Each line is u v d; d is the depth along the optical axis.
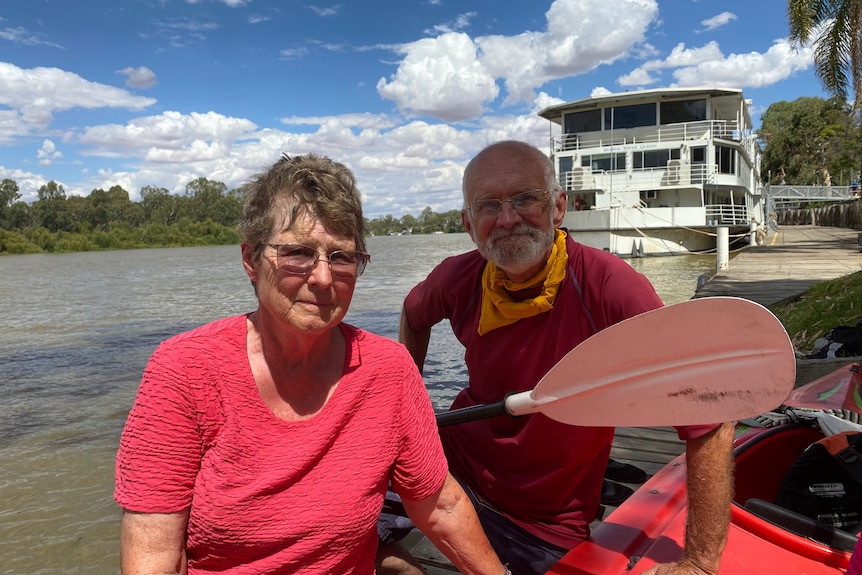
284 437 1.37
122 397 7.57
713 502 1.56
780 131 60.31
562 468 2.00
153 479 1.31
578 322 1.95
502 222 1.92
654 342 1.59
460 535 1.67
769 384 1.46
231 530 1.34
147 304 18.66
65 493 4.80
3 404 7.32
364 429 1.45
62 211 108.56
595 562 1.73
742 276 13.27
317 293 1.34
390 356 1.51
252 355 1.40
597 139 23.50
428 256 48.22
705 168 22.03
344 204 1.35
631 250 22.20
